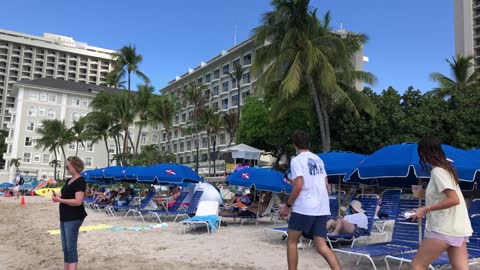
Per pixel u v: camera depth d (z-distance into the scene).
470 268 6.68
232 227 12.52
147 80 45.25
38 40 135.38
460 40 86.44
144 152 56.59
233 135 47.91
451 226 3.69
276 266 6.83
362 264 6.93
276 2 21.28
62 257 7.77
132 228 11.95
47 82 76.88
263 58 22.41
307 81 21.97
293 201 4.75
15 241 10.23
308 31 21.52
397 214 7.11
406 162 5.70
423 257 3.81
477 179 6.87
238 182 11.98
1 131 101.38
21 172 71.62
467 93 26.19
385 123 25.03
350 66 23.41
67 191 5.31
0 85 126.50
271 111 25.03
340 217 8.73
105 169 19.89
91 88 81.44
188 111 72.44
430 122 24.88
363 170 6.26
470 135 24.73
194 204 13.38
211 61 65.75
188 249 8.52
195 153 69.25
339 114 25.75
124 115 44.09
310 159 4.88
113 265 7.05
